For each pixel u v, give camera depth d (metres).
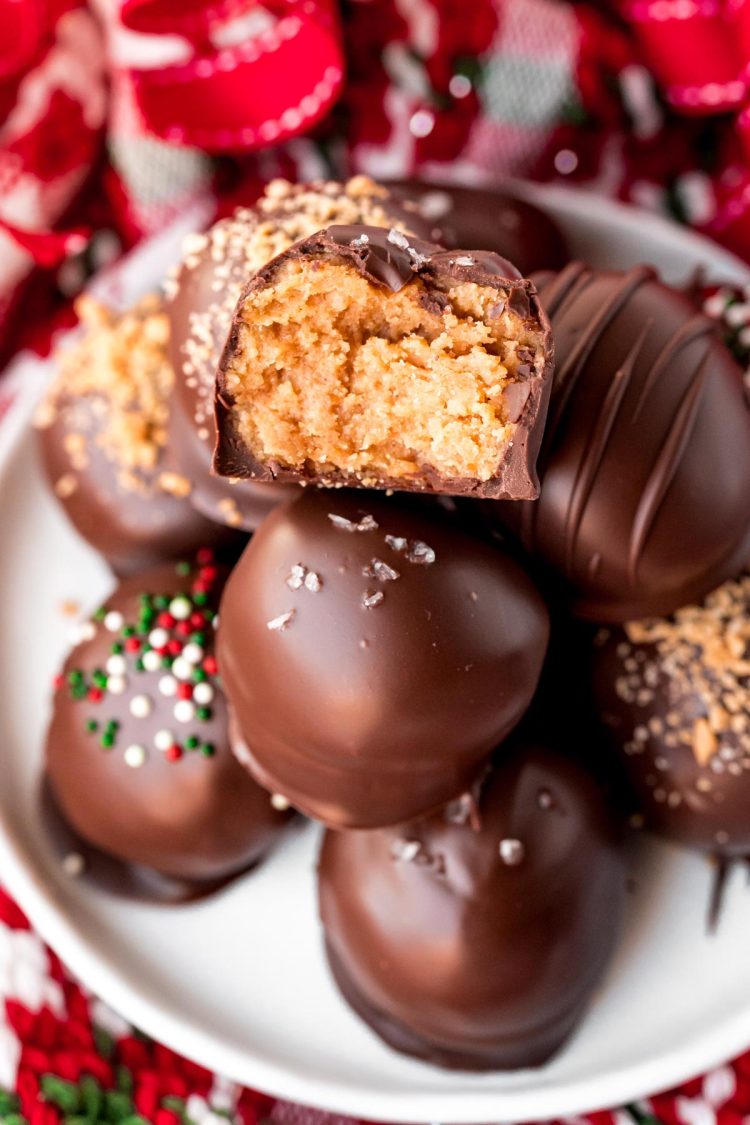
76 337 0.27
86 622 0.24
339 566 0.20
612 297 0.21
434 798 0.21
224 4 0.25
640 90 0.26
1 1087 0.23
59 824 0.25
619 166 0.27
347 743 0.20
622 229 0.26
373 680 0.20
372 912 0.22
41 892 0.24
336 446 0.20
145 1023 0.23
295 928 0.24
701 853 0.24
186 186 0.27
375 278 0.19
